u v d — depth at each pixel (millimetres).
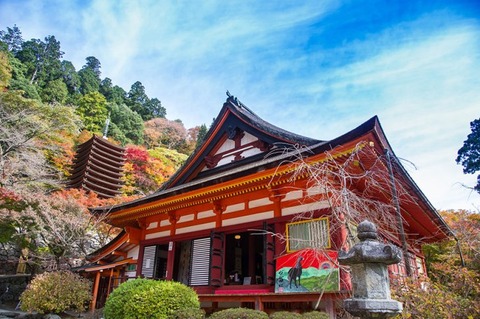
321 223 8094
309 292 7359
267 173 8211
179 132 66812
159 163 40094
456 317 5035
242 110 13188
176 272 12070
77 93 56188
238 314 5898
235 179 8844
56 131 28062
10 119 23812
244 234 13312
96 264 15062
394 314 3602
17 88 41375
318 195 8172
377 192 8430
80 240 19141
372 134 6316
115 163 36375
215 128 13312
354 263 3922
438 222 11414
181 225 11648
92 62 79438
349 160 6414
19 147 22578
